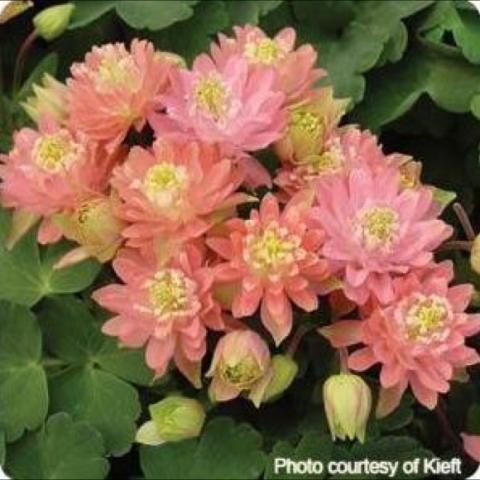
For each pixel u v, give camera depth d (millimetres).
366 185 611
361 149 636
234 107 618
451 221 686
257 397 593
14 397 626
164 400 604
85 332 633
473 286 636
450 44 720
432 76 702
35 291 636
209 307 595
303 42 729
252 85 626
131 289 602
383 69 714
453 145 717
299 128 626
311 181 624
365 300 597
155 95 628
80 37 729
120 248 619
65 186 622
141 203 601
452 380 633
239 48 654
